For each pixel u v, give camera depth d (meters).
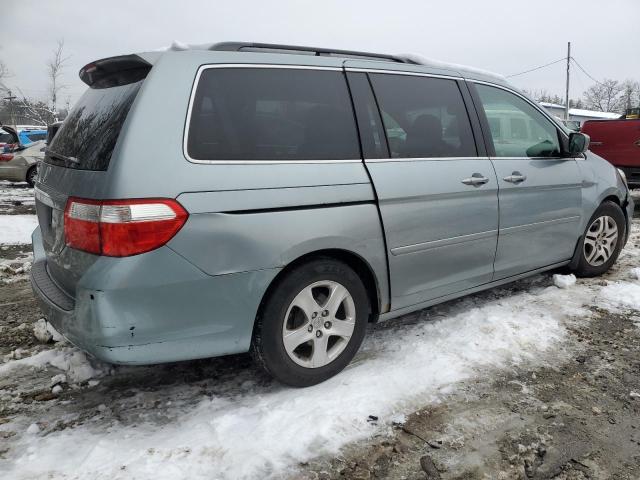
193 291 2.45
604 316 3.95
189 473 2.24
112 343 2.34
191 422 2.63
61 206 2.59
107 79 2.96
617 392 2.93
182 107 2.52
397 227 3.12
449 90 3.63
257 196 2.58
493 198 3.67
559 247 4.35
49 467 2.28
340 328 2.99
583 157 4.58
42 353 3.43
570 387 2.98
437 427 2.60
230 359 3.36
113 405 2.82
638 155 8.76
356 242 2.93
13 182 16.19
